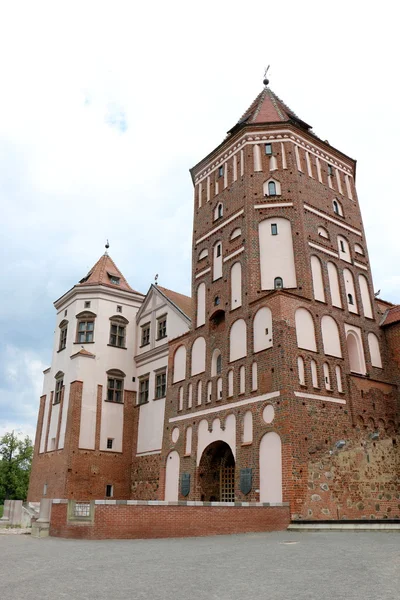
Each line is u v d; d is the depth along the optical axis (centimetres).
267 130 3522
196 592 922
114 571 1156
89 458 3903
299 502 2362
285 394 2564
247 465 2666
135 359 4428
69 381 4131
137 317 4578
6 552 1566
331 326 3003
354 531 2130
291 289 2991
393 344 3278
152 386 4106
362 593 884
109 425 4094
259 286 3050
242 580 1027
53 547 1667
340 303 3167
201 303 3522
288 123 3494
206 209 3747
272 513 2273
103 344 4300
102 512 1942
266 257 3119
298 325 2805
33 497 4134
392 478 2808
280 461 2472
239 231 3325
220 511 2130
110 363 4275
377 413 2936
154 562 1283
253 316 2947
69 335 4369
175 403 3475
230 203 3497
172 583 1005
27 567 1247
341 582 981
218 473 3083
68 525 2023
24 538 2098
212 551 1496
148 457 3916
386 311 3522
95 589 959
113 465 4006
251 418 2738
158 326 4275
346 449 2667
